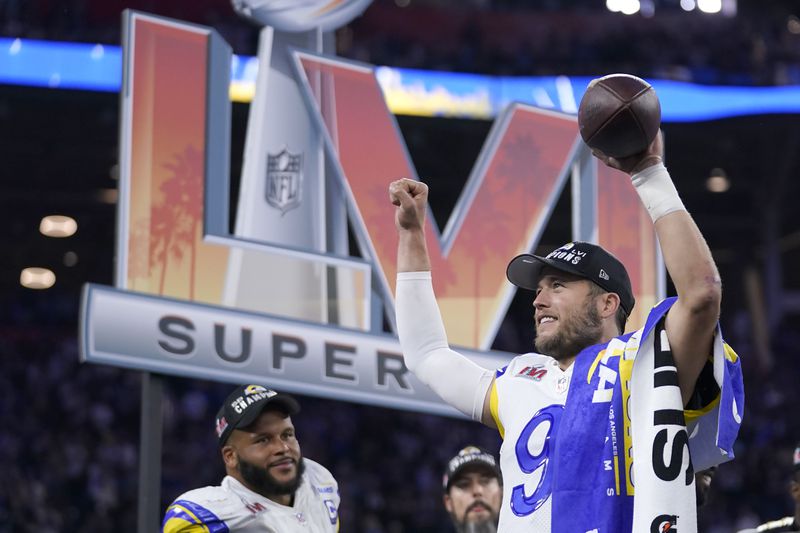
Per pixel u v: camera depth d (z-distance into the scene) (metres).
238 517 5.98
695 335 3.61
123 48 8.95
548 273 4.21
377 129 10.72
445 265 11.02
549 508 3.71
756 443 32.66
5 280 42.50
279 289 9.62
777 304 37.06
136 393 32.84
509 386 4.14
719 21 33.84
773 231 36.75
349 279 10.12
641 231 11.72
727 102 29.12
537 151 11.70
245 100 25.19
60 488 28.47
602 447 3.69
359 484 30.56
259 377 8.80
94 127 32.19
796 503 7.00
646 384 3.68
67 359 34.12
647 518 3.50
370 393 9.30
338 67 10.63
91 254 42.50
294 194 10.05
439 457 32.12
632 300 4.27
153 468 7.80
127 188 8.78
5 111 30.91
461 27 33.44
